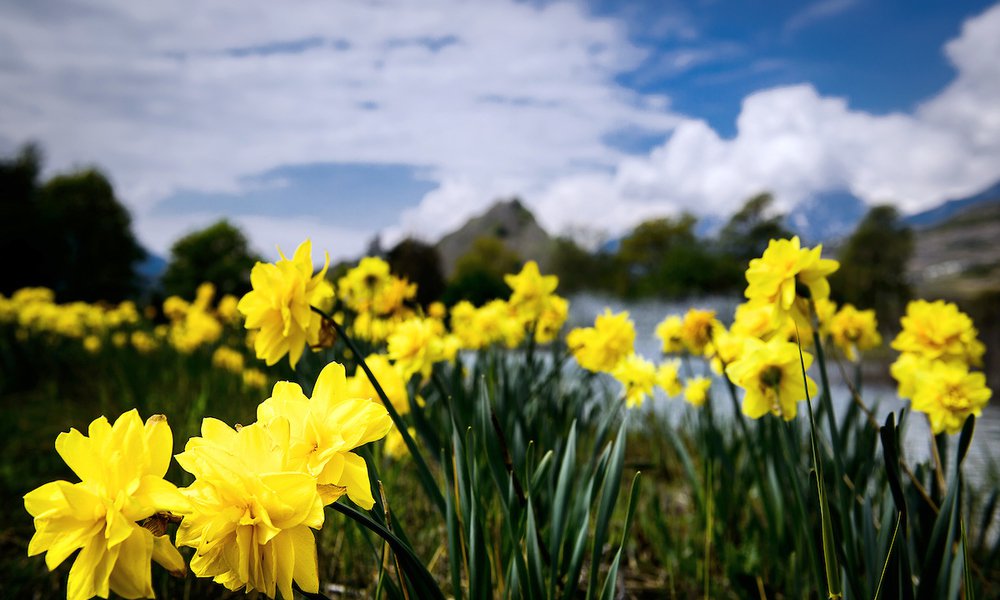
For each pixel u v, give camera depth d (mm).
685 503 2703
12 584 1784
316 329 1224
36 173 31719
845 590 1108
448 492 1186
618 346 1970
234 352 4688
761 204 46156
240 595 1597
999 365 8000
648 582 2074
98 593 588
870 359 8703
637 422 3564
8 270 26844
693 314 2160
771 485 1719
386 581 1087
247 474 618
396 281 2578
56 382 5203
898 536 1067
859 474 1576
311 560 640
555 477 1678
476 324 2977
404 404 1603
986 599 1598
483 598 1110
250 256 37719
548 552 1437
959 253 112750
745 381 1279
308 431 678
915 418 4656
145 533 612
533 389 2162
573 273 47906
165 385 4539
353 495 676
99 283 33312
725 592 1978
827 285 1291
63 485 589
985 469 3182
